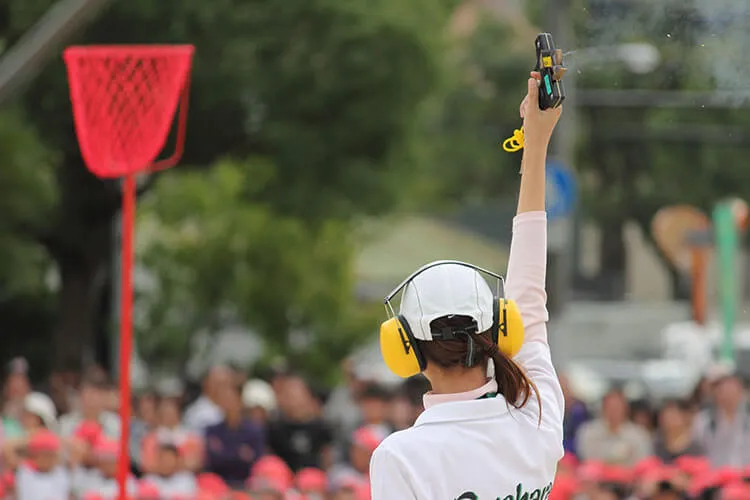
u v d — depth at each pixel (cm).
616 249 7369
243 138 3656
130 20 3403
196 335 5094
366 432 2402
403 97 3606
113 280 3850
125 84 1280
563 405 782
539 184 795
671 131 6512
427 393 764
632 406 2886
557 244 3453
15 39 3400
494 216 7431
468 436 735
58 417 2973
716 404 2655
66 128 3516
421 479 723
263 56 3516
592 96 4122
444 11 3941
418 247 6981
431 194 7056
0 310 4231
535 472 746
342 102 3594
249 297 5050
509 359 747
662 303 7212
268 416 2895
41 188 3334
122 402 1223
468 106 7750
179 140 1328
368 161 3678
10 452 2128
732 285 4397
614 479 2336
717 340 4822
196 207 4866
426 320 742
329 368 5131
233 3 3466
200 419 2702
